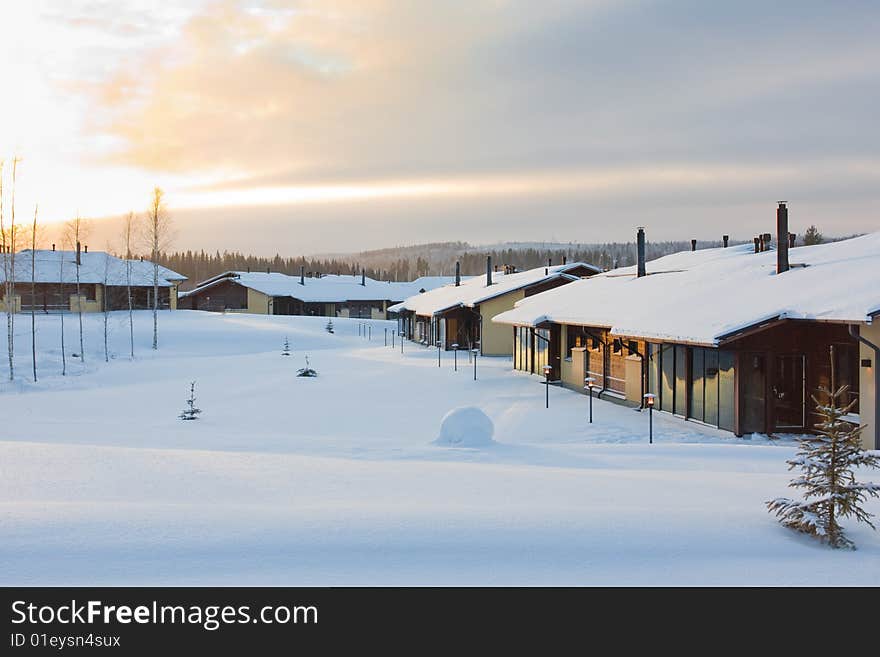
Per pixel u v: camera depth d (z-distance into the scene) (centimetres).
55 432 1728
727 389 1748
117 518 671
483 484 906
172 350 4844
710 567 611
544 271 4634
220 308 8338
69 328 5031
